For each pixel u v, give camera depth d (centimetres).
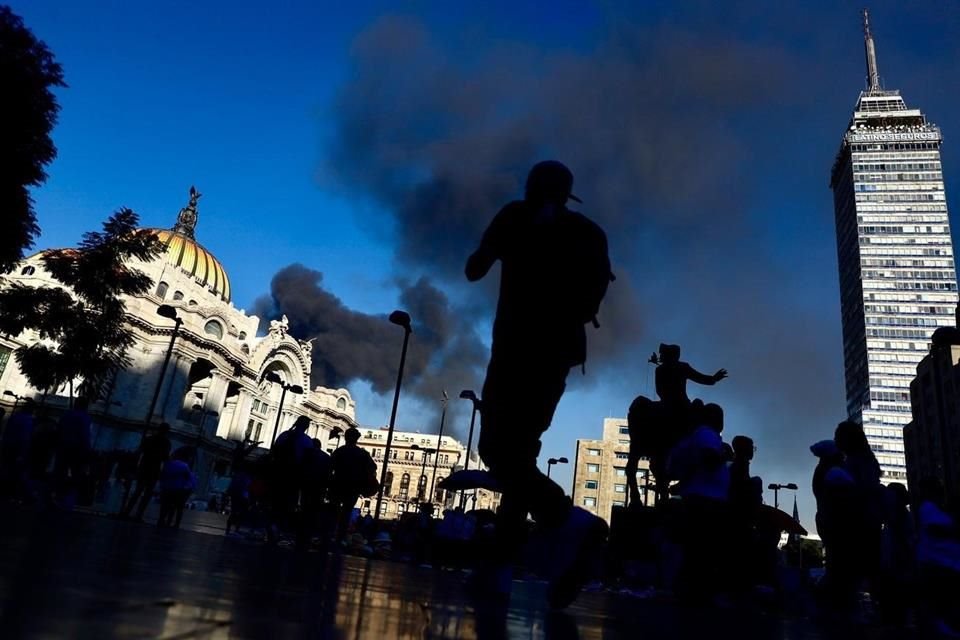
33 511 636
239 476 1477
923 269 12344
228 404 7100
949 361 5850
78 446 1130
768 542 740
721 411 577
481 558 324
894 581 689
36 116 1733
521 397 309
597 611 277
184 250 7969
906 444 7081
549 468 5512
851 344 13238
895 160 13412
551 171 349
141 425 5812
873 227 12962
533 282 319
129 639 83
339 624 129
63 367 2164
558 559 282
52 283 5400
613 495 9281
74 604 106
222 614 118
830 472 627
